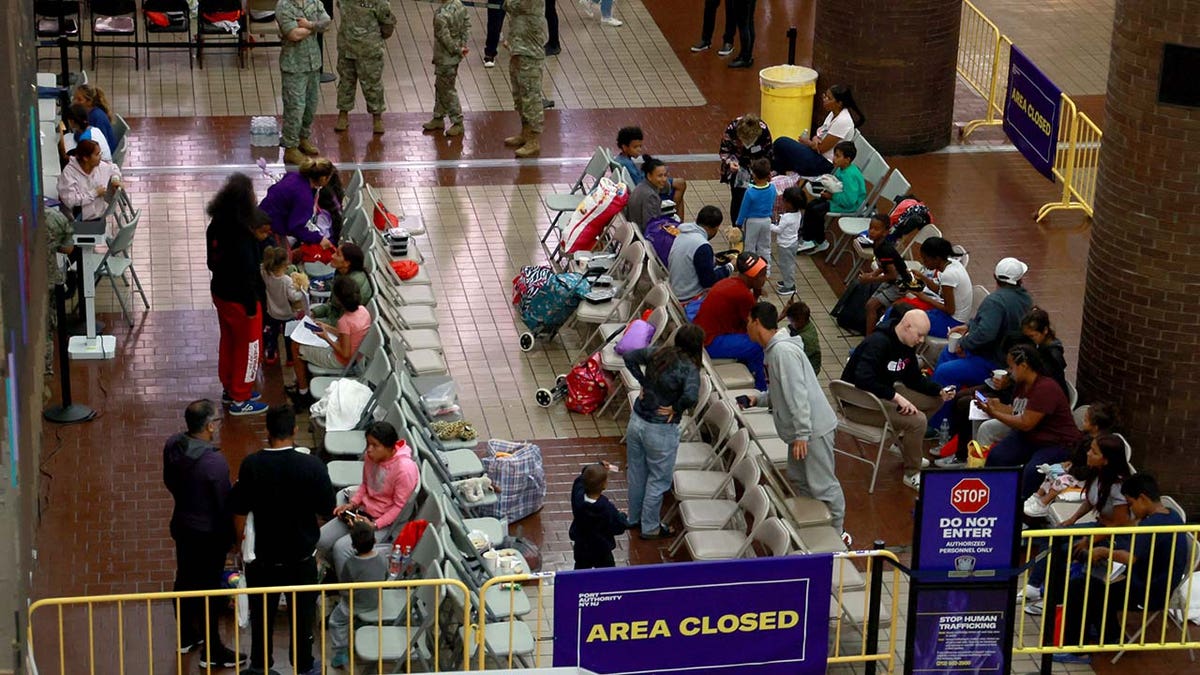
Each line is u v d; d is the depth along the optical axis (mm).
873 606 11898
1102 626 12609
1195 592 13266
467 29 22047
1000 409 14633
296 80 20922
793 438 13648
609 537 12953
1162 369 14852
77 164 17203
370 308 15734
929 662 11750
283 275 16031
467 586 11820
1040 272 19391
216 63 24297
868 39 21969
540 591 11195
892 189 19250
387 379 14359
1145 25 14180
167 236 19344
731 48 25359
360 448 14227
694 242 16828
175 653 12727
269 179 20953
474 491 13891
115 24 23500
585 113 23344
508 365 17125
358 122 22859
